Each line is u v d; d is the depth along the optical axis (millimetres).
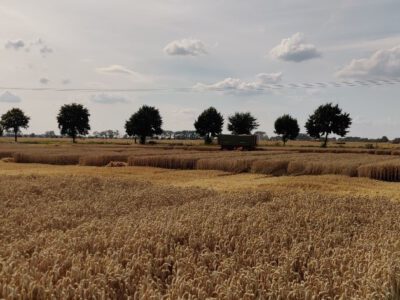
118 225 13078
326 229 13938
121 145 110188
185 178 40219
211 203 18500
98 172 44750
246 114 142000
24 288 7746
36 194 21234
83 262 9203
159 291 7969
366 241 11922
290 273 9219
